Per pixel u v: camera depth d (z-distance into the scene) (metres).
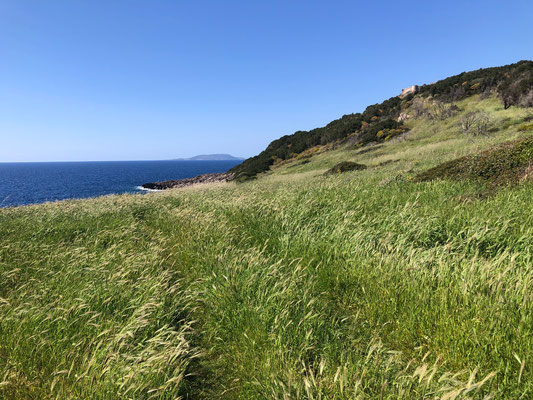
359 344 2.78
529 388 1.99
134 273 4.39
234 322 3.31
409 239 4.82
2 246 5.83
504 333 2.37
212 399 2.55
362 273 3.80
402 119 47.56
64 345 2.82
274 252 5.10
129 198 12.84
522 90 31.48
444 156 18.36
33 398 2.24
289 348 2.73
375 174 15.55
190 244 5.71
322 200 7.85
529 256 3.54
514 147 8.75
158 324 3.20
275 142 65.00
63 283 4.03
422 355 2.58
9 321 3.08
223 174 72.31
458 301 2.89
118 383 2.21
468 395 2.03
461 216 5.29
